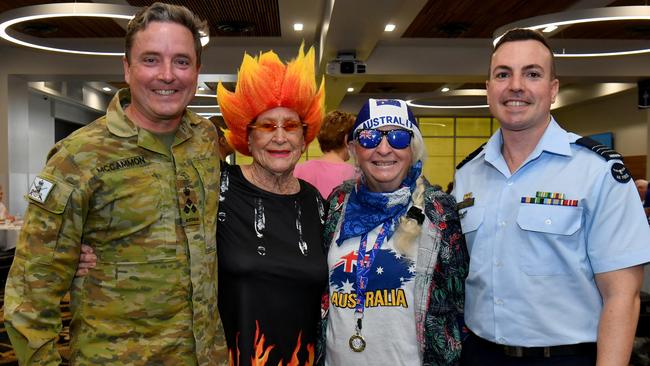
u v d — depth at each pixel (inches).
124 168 62.1
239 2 284.0
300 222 75.7
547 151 68.2
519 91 66.3
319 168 122.5
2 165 387.5
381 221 72.9
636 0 271.9
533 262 66.3
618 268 61.3
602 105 541.3
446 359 70.6
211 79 404.2
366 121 74.7
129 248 62.4
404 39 366.9
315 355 74.4
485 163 75.3
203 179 67.9
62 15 236.1
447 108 657.6
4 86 387.9
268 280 70.2
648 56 394.6
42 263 58.5
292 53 392.2
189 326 64.7
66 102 541.6
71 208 59.3
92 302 62.3
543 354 65.2
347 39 297.1
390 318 70.3
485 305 69.7
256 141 76.2
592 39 360.5
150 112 63.1
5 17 251.4
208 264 66.2
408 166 76.6
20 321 57.7
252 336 69.4
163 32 61.1
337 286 73.1
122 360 61.8
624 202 62.1
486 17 309.3
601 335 61.7
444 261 72.8
